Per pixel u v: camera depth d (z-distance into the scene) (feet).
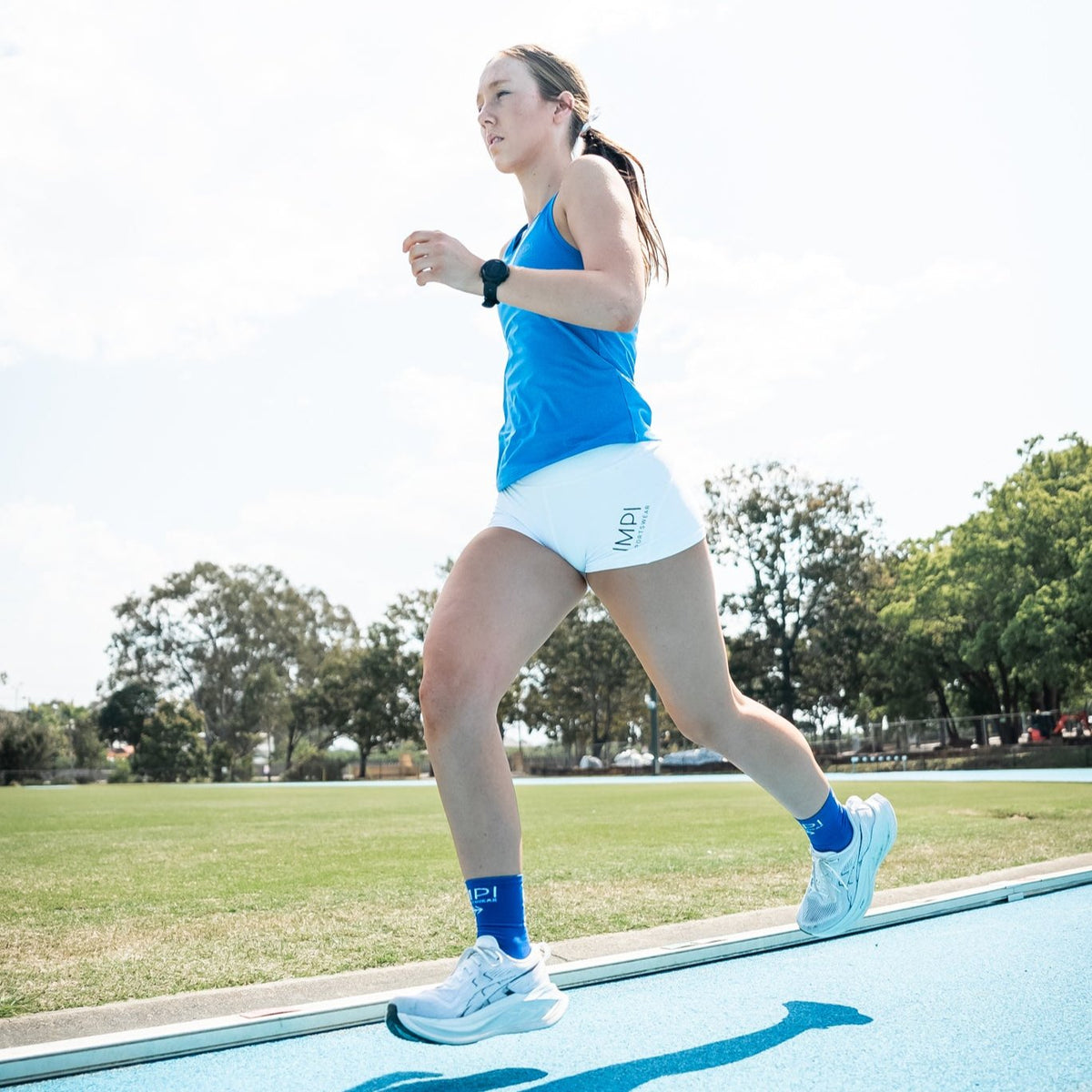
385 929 12.27
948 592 141.08
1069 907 12.42
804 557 167.94
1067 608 126.82
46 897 15.66
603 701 192.54
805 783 8.27
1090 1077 6.29
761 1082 6.31
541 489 7.29
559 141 8.10
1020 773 85.46
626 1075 6.53
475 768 6.82
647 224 8.39
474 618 7.12
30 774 209.97
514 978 6.58
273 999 8.49
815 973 9.30
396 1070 6.79
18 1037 7.52
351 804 54.80
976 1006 8.02
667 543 7.33
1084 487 132.46
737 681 167.84
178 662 240.53
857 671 164.45
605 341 7.43
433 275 6.92
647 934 10.75
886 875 15.57
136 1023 7.90
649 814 35.32
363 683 208.13
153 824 36.24
